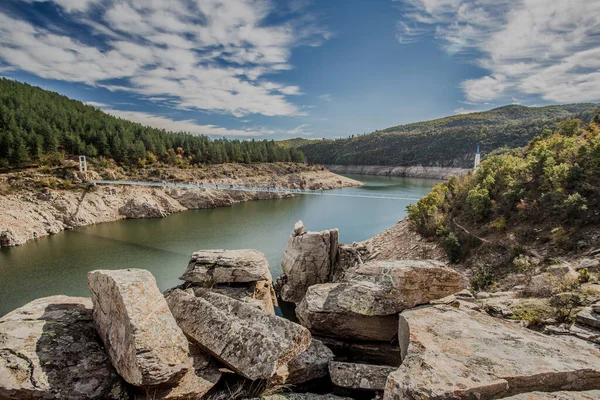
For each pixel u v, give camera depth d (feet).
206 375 23.07
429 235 105.09
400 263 32.37
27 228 186.80
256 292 62.28
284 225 214.28
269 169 467.11
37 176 243.81
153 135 424.87
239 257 64.85
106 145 342.03
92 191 250.78
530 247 68.64
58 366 20.97
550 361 16.83
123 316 21.70
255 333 24.75
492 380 14.93
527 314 33.45
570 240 62.44
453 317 23.47
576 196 66.28
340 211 253.44
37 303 28.55
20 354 20.98
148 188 285.23
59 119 346.54
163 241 175.73
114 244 170.19
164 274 121.39
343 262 86.28
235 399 21.85
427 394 14.21
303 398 21.89
